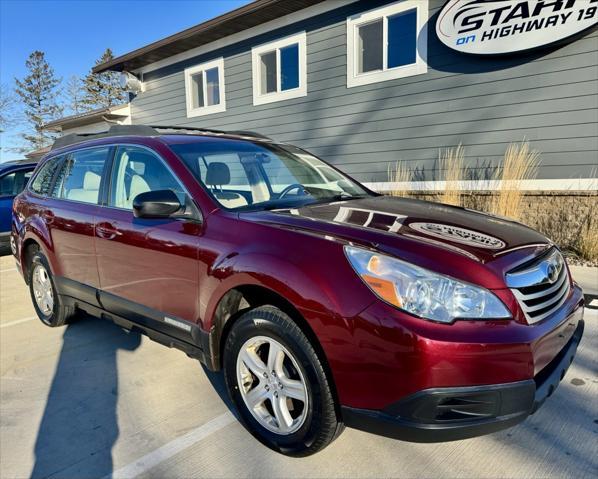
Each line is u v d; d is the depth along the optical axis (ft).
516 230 8.37
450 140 24.44
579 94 20.52
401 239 6.84
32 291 14.32
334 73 28.53
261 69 32.81
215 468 7.22
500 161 22.94
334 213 8.48
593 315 12.82
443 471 6.98
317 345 6.76
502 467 7.01
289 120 31.48
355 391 6.31
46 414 8.86
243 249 7.62
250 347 7.79
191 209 8.86
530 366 6.15
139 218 9.27
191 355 8.86
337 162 29.25
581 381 9.45
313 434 6.93
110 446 7.83
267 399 7.70
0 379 10.39
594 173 20.52
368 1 26.30
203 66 36.65
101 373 10.57
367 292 6.25
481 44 22.35
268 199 9.86
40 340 12.73
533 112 21.76
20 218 14.37
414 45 25.16
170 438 8.03
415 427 5.98
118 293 10.40
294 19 29.81
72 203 12.08
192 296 8.50
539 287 6.92
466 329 5.94
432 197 24.98
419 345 5.83
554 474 6.82
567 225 21.26
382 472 7.00
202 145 10.34
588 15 19.43
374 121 27.14
